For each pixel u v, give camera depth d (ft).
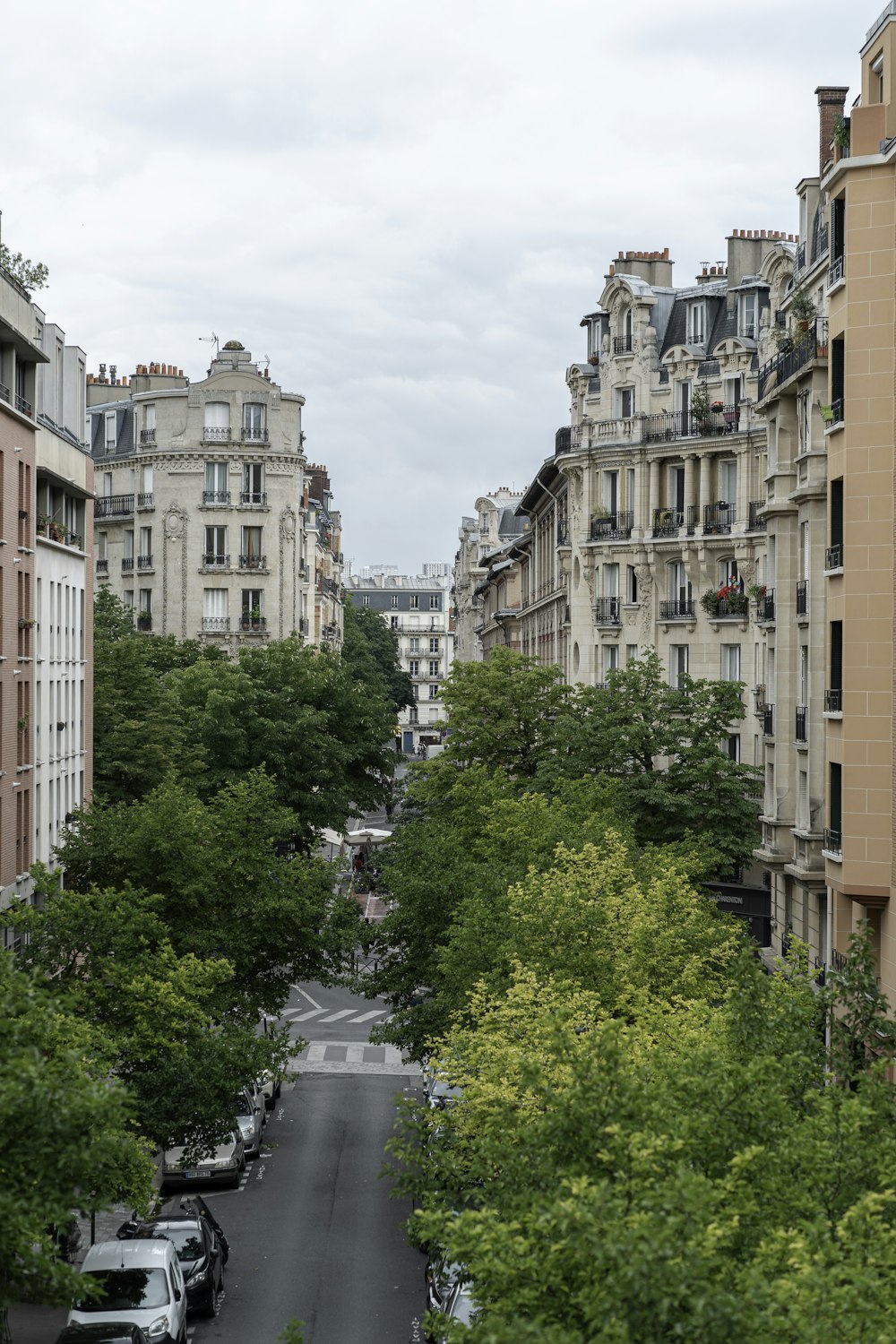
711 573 220.43
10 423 156.15
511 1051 77.25
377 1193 130.93
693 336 230.68
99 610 293.84
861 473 111.04
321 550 424.87
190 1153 113.29
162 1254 90.94
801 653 154.10
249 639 323.98
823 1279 42.32
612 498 236.84
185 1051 104.27
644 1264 41.24
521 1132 57.47
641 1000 94.94
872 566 110.63
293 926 137.90
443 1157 73.82
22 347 159.22
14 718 158.61
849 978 74.74
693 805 168.76
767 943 181.47
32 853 167.84
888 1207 53.06
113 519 334.44
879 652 110.42
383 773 262.67
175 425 323.16
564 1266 46.47
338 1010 227.20
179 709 228.22
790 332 165.48
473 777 183.73
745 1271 43.62
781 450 159.94
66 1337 77.82
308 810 244.63
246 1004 130.93
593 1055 63.46
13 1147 55.88
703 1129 54.65
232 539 324.39
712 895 154.30
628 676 181.98
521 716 216.33
